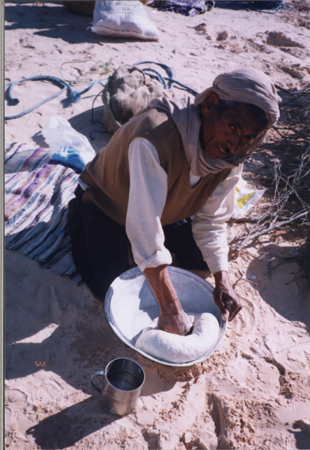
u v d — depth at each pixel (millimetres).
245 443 1642
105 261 2158
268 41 6730
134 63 5246
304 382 1907
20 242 2488
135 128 1709
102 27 5730
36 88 4379
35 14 6395
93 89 4535
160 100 1745
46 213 2703
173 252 2418
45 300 2178
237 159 1755
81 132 3795
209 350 1828
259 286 2430
